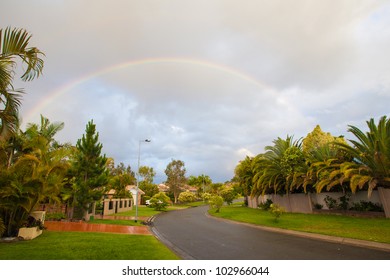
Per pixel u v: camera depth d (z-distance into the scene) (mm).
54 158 13281
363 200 19922
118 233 14281
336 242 11125
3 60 6812
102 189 21688
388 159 16656
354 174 17859
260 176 27719
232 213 28125
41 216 13250
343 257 8336
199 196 82312
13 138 13047
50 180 12398
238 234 14258
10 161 13406
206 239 12750
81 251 8836
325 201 22781
